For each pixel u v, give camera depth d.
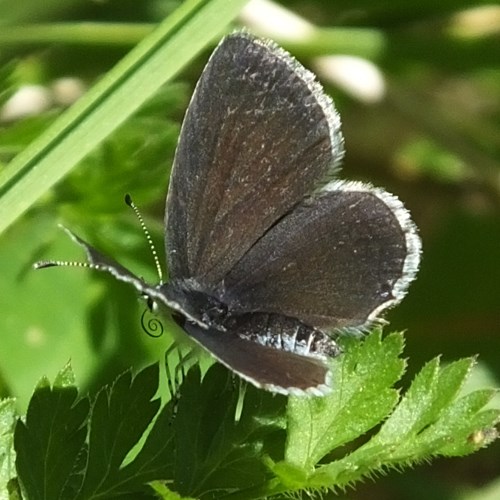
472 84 0.14
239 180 0.10
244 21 0.12
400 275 0.10
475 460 0.13
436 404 0.10
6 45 0.12
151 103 0.11
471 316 0.13
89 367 0.11
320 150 0.10
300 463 0.10
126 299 0.12
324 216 0.10
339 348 0.10
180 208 0.10
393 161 0.14
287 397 0.10
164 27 0.11
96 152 0.11
